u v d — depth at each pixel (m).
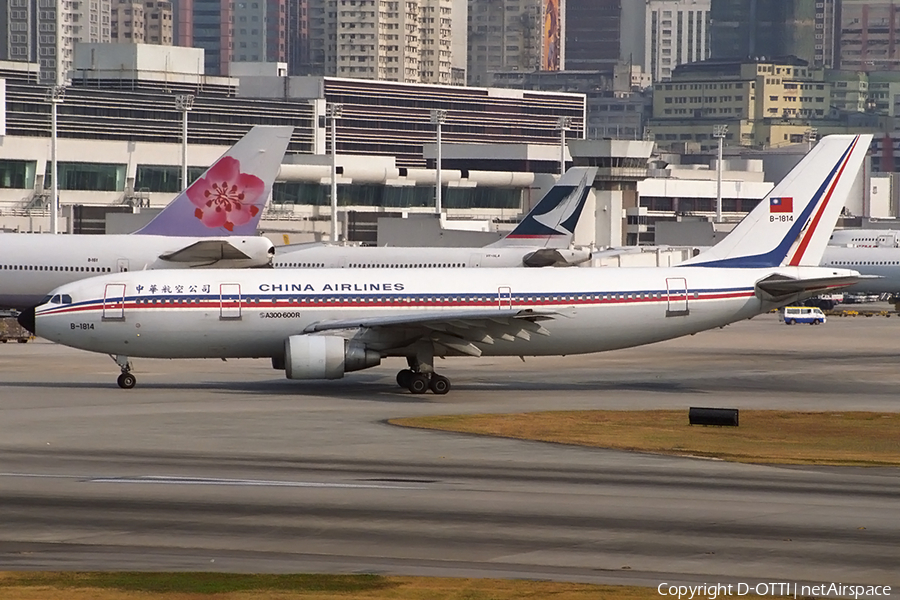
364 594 90.69
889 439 179.50
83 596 89.50
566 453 159.50
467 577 96.06
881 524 115.38
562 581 95.12
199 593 90.62
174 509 120.06
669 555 103.69
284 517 116.88
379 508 121.06
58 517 116.31
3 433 172.62
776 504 124.69
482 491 130.62
